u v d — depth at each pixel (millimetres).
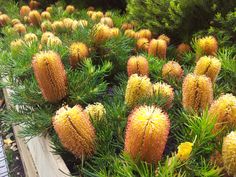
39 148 965
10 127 1670
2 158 1498
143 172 489
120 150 627
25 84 875
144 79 662
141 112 477
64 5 2090
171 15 1230
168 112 706
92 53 1022
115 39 1073
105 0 2033
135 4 1420
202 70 715
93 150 604
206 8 1179
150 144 471
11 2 2301
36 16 1583
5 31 1524
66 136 578
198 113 610
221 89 781
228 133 503
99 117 673
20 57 1004
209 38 904
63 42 1102
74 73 856
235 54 1103
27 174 1265
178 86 829
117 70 1077
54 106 811
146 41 1150
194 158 535
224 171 511
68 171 686
